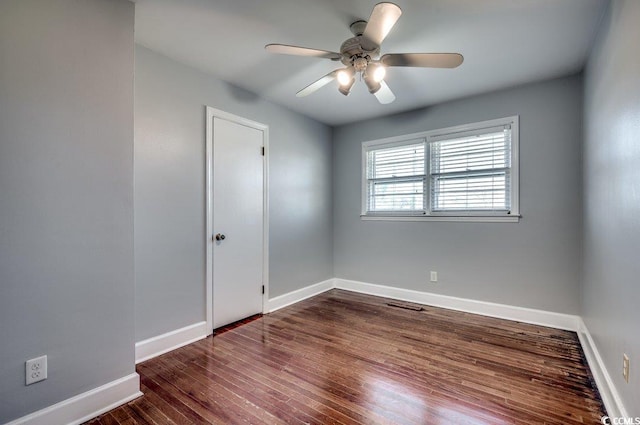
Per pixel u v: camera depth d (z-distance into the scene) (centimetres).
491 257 324
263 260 337
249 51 241
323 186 430
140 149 229
